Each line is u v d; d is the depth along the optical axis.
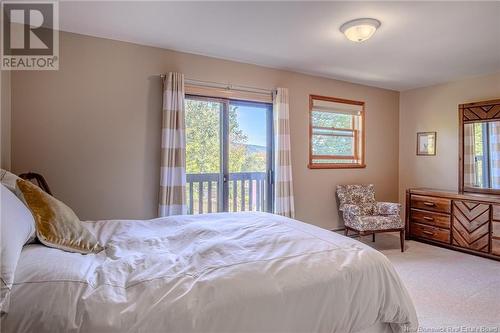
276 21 2.46
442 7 2.20
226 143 3.49
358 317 1.30
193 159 3.33
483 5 2.16
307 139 4.04
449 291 2.52
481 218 3.45
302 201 4.02
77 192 2.74
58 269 1.07
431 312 2.18
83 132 2.75
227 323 1.03
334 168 4.29
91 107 2.77
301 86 3.96
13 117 2.50
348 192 4.18
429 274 2.90
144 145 3.01
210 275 1.17
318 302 1.21
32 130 2.56
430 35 2.70
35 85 2.57
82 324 0.91
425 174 4.59
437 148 4.44
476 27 2.53
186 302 1.02
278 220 2.07
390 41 2.84
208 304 1.03
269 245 1.52
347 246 1.54
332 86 4.23
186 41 2.90
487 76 3.89
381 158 4.77
